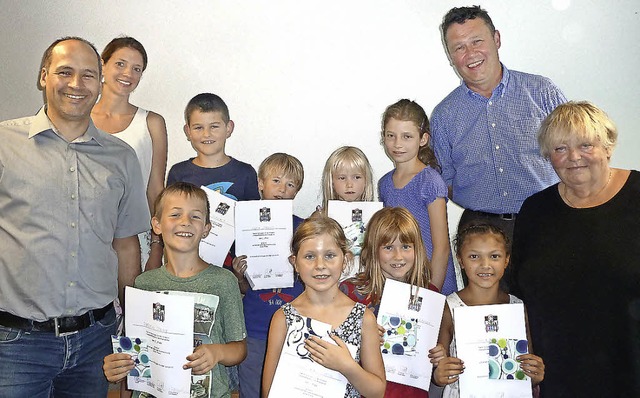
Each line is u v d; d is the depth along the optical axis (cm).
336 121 389
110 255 229
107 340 230
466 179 319
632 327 209
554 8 388
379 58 387
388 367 241
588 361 217
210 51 380
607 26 390
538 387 267
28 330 208
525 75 307
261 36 381
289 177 316
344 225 285
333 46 385
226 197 287
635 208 212
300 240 224
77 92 207
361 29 385
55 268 209
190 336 212
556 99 304
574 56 393
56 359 213
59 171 211
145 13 376
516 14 389
